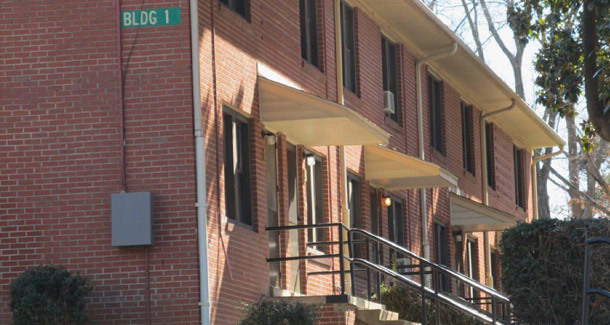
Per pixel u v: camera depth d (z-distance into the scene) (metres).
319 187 20.05
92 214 14.91
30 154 15.10
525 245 15.83
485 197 30.89
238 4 17.12
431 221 26.16
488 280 31.06
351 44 22.28
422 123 25.78
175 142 14.88
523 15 19.12
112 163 14.93
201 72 15.09
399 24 24.17
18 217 15.03
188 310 14.63
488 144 32.41
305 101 16.94
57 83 15.16
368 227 22.06
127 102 15.01
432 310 20.56
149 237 14.63
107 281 14.78
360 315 17.25
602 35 16.34
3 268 14.95
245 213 16.83
